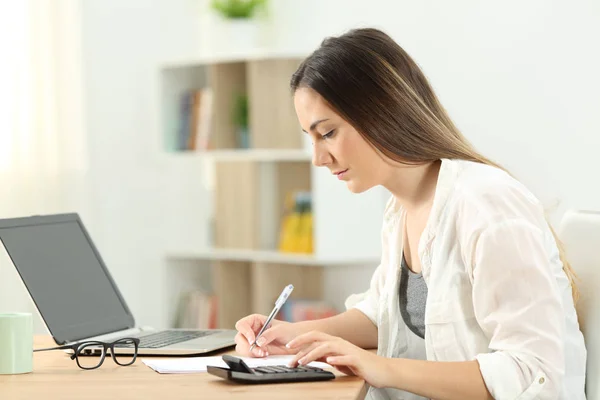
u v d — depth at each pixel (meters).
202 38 5.04
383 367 1.64
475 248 1.74
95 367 1.86
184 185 5.27
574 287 1.90
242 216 4.75
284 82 4.60
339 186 4.39
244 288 4.90
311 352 1.67
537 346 1.65
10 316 1.81
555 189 4.05
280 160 4.77
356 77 1.81
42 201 4.49
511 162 4.18
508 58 4.16
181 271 4.99
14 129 4.37
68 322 2.12
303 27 4.75
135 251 5.02
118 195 4.93
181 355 2.01
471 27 4.26
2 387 1.66
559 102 4.03
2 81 4.33
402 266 2.05
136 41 5.04
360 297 2.31
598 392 1.85
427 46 4.39
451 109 4.33
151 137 5.12
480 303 1.72
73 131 4.64
